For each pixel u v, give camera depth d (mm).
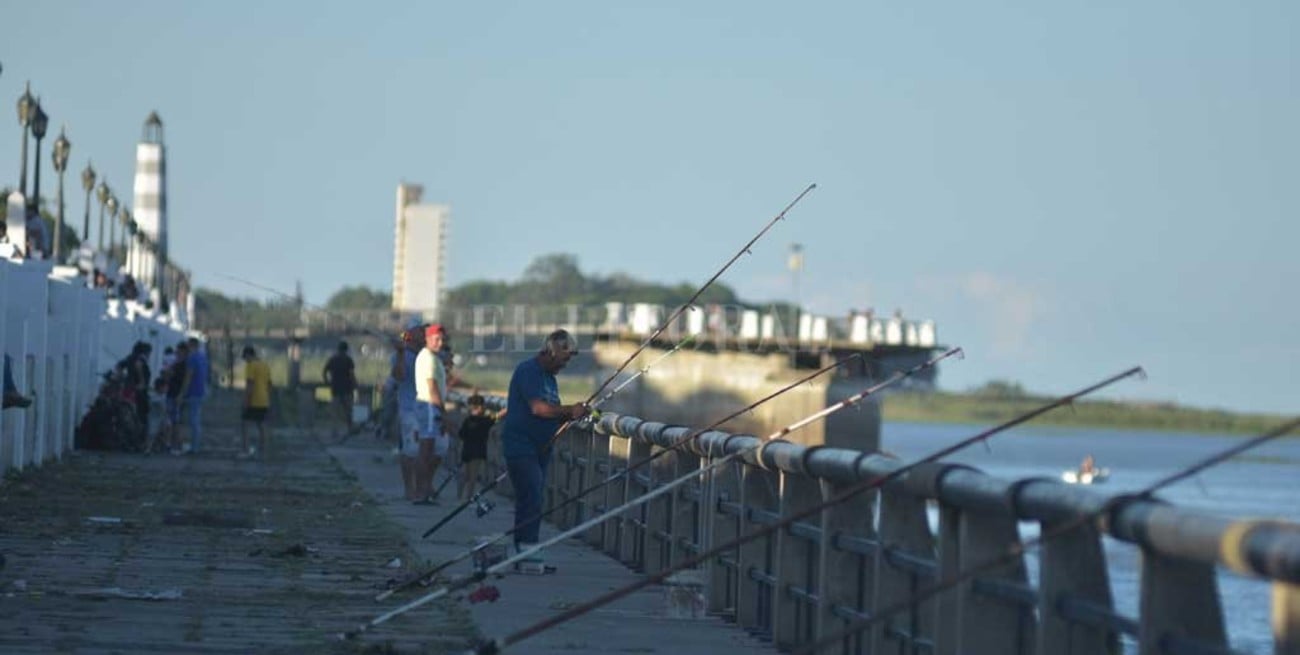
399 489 47688
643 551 28734
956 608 14898
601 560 30812
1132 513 11414
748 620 22062
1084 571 13016
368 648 19219
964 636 14680
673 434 26672
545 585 26312
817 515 19578
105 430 61750
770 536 21562
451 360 44625
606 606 23844
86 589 23719
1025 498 13219
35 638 19266
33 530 31875
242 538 31953
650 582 16062
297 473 54000
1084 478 183875
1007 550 14430
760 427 182625
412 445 43312
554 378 28562
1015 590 14039
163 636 19766
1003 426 14516
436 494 42188
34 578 24906
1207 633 11492
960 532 14820
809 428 179875
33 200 64562
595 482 34125
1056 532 11680
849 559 18547
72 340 59562
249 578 25828
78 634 19656
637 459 30375
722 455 23188
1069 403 14258
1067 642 13062
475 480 44156
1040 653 13141
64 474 48219
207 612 21922
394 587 24406
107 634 19734
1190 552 10680
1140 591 11516
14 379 44844
